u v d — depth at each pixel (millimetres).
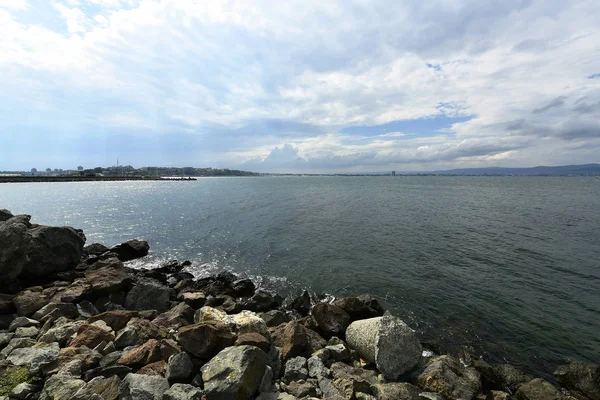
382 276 15867
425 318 11539
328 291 14453
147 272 16375
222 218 34656
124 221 33094
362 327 8945
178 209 42938
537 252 19797
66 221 33094
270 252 20828
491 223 30109
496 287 14242
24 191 78125
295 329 8430
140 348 6949
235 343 6945
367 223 30578
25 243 11633
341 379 6797
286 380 6723
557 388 7898
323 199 56906
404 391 6340
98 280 12133
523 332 10516
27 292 10328
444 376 6977
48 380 5664
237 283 14570
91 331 7598
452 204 47062
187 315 10203
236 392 5336
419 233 25672
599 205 45438
